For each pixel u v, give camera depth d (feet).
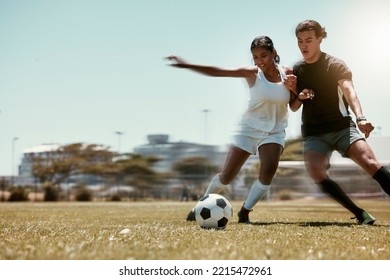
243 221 37.91
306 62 35.37
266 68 35.06
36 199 206.08
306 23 34.60
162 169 317.83
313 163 35.88
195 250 19.16
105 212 68.13
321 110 35.17
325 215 55.88
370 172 33.68
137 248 19.74
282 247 20.62
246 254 18.31
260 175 36.78
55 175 278.87
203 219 30.45
